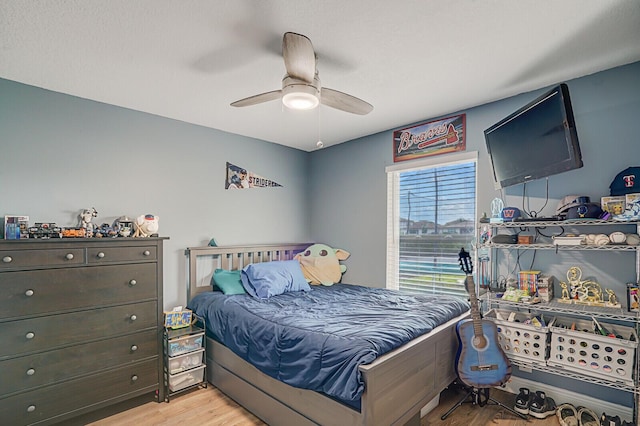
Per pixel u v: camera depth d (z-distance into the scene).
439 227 3.23
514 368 2.57
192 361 2.68
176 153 3.18
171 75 2.29
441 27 1.75
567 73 2.28
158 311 2.58
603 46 1.94
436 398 2.36
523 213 2.60
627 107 2.17
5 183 2.30
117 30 1.76
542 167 2.15
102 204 2.73
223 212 3.53
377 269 3.65
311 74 1.75
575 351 2.06
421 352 1.99
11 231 2.13
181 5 1.55
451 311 2.50
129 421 2.25
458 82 2.41
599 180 2.26
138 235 2.65
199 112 3.00
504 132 2.42
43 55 2.01
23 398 2.01
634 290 2.00
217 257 3.44
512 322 2.31
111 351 2.34
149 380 2.49
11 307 1.98
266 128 3.48
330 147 4.18
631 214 1.92
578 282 2.27
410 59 2.08
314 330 1.96
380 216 3.63
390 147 3.54
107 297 2.34
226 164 3.57
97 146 2.71
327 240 4.19
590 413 2.17
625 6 1.57
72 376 2.18
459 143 2.99
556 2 1.55
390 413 1.71
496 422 2.18
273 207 4.01
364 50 1.98
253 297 2.93
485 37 1.84
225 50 1.97
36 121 2.44
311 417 1.85
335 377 1.69
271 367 2.07
